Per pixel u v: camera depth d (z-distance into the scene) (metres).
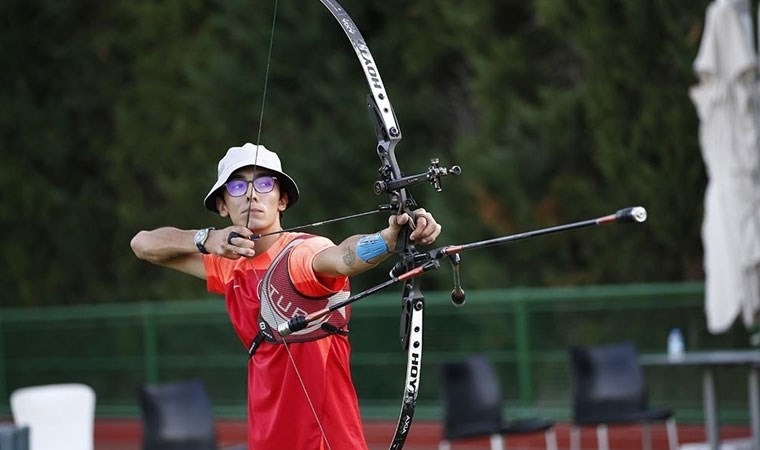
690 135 42.53
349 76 54.78
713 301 29.02
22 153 62.00
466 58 53.03
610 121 44.41
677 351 31.52
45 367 49.69
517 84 49.75
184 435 29.86
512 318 40.25
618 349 32.28
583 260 47.81
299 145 54.16
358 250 12.52
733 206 28.52
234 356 45.66
